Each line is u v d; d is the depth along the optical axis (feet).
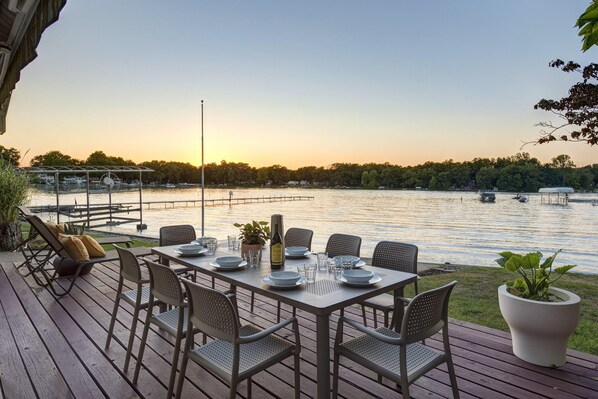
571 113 9.02
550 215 103.55
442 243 47.83
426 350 5.92
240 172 266.16
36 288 13.61
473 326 9.87
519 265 8.06
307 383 7.03
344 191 260.42
